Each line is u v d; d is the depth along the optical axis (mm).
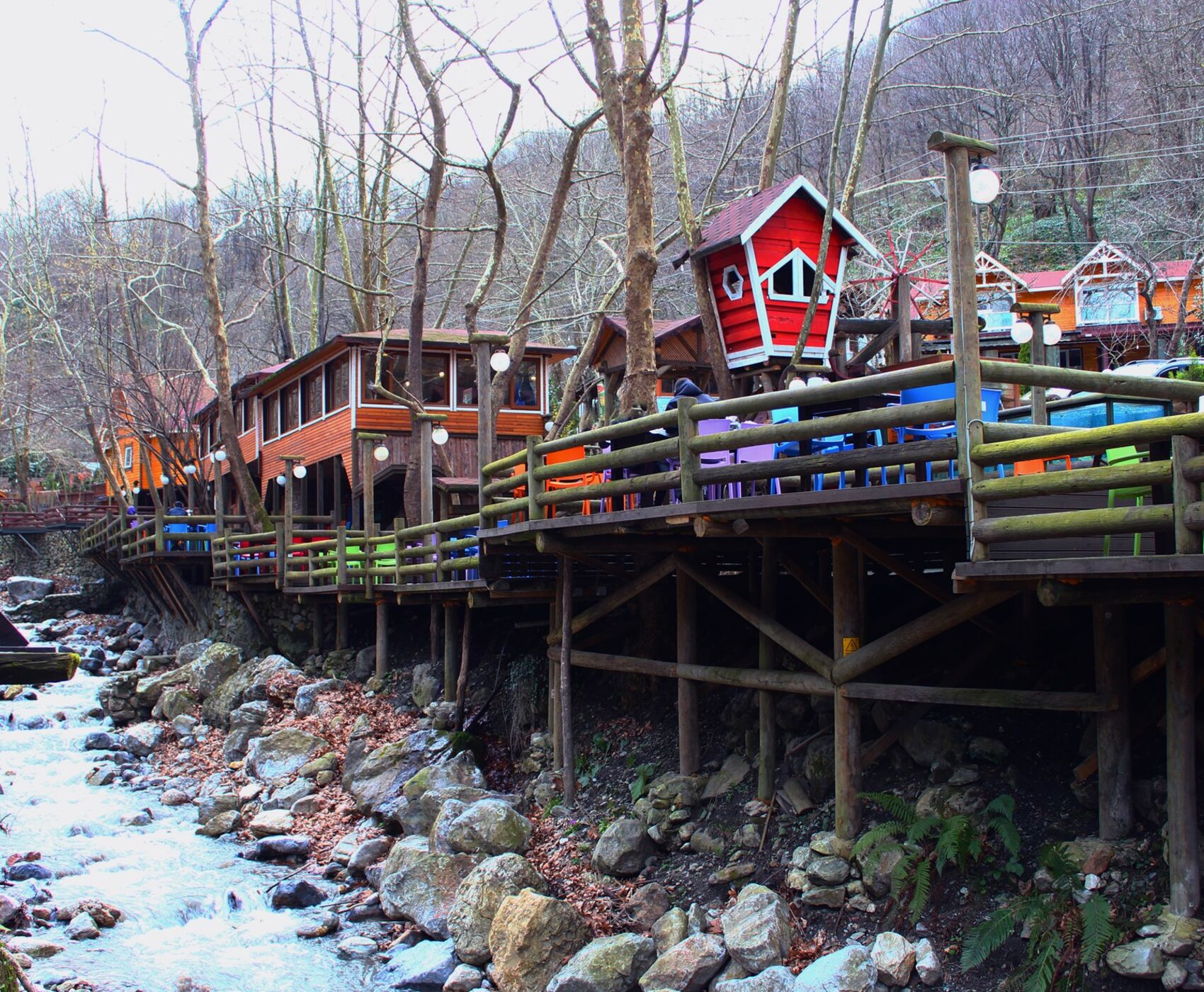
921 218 33812
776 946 8156
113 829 13812
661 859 10125
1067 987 6883
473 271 36969
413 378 18688
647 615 12719
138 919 10758
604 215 30094
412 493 18625
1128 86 33844
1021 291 29750
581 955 8672
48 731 19484
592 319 18125
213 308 23219
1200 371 13875
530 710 13797
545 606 15172
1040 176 36500
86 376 34438
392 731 15164
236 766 15867
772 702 9945
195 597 27031
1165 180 29516
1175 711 6988
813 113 32406
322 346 24391
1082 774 8047
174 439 36031
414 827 12102
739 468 8250
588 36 14430
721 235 13922
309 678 18359
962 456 6668
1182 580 6582
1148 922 6910
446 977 9250
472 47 15773
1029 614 9359
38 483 52719
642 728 12297
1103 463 8945
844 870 8602
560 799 11898
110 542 32438
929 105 36031
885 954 7543
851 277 25953
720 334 14078
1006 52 36125
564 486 12727
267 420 31375
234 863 12406
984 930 7359
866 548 8719
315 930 10375
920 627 8211
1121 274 28500
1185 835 6859
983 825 8180
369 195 31422
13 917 10484
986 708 9281
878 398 8242
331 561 18609
